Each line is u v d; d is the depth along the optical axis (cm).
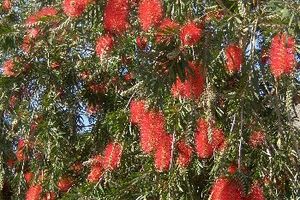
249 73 363
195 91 329
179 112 381
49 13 423
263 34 351
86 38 479
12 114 559
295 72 311
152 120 349
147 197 436
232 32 339
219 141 390
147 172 430
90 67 550
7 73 544
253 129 399
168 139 365
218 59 378
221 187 329
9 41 461
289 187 418
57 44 520
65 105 557
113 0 319
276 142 425
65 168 551
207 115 362
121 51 428
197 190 432
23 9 588
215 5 368
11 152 593
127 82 541
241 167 362
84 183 507
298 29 293
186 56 304
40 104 550
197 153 394
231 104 384
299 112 485
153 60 310
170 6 332
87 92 574
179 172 408
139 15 315
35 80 553
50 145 534
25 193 586
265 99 399
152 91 318
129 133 462
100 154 528
